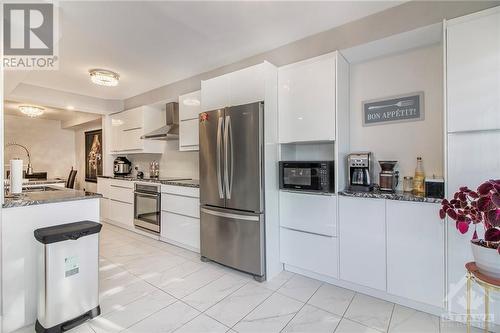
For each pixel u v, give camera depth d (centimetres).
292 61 262
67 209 195
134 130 445
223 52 285
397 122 234
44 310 161
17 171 194
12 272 170
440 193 182
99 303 201
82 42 256
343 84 242
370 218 206
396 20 204
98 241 186
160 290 223
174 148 439
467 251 170
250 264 244
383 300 205
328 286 230
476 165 168
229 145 257
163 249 330
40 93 399
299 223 246
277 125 260
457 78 172
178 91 380
